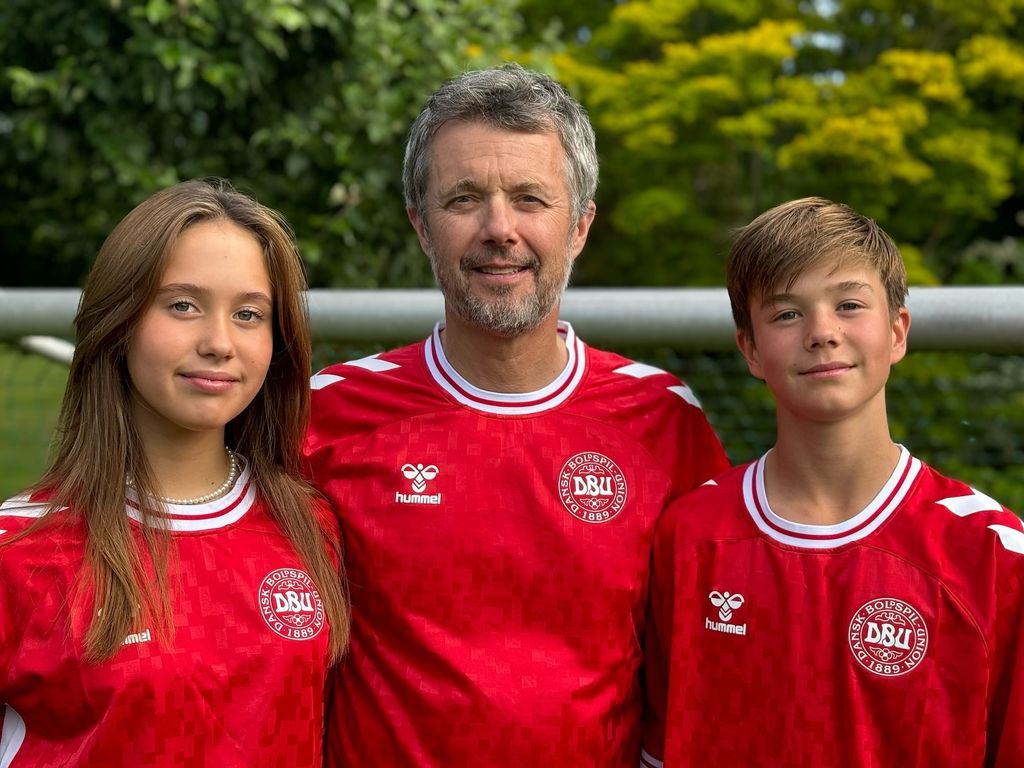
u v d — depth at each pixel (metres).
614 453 1.80
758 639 1.64
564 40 8.71
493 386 1.81
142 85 3.89
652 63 7.85
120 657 1.45
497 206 1.68
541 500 1.73
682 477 1.86
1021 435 3.17
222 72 3.80
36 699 1.46
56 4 3.88
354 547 1.75
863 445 1.64
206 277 1.54
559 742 1.64
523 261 1.71
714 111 7.18
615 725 1.73
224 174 4.14
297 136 4.01
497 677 1.65
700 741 1.67
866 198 6.97
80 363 1.58
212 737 1.49
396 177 4.25
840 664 1.59
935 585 1.58
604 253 8.23
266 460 1.72
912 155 6.94
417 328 2.25
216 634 1.53
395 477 1.75
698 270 7.48
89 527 1.51
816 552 1.65
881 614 1.58
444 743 1.64
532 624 1.69
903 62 6.71
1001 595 1.56
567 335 1.92
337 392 1.88
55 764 1.46
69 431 1.60
